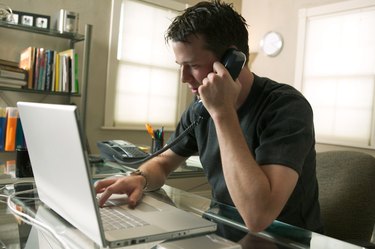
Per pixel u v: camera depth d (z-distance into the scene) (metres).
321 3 3.21
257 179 0.74
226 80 0.83
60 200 0.72
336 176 1.27
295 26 3.41
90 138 2.96
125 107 3.14
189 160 1.85
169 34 0.95
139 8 3.14
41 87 2.37
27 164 1.24
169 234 0.68
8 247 0.65
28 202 0.92
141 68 3.21
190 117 1.28
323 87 3.19
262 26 3.72
